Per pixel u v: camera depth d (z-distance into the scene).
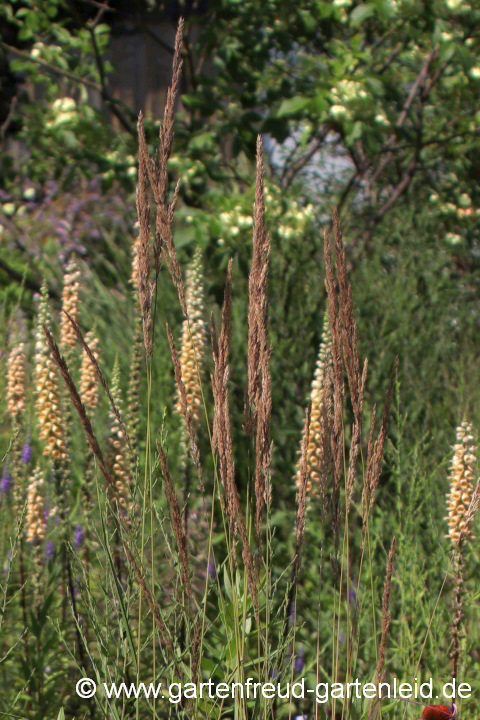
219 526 4.13
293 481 4.96
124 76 10.96
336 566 2.39
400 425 4.14
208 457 4.58
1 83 9.01
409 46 7.72
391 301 6.55
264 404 2.28
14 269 7.24
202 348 4.18
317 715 2.42
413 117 7.69
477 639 3.53
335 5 6.53
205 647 3.19
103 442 4.07
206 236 5.70
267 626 2.36
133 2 7.12
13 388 3.78
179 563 2.53
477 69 7.33
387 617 2.34
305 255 6.32
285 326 5.78
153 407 5.29
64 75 7.18
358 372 2.36
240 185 7.25
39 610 3.47
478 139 8.20
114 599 2.57
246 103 6.71
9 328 4.85
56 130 6.88
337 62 6.45
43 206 9.02
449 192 8.36
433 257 7.84
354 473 2.40
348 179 9.12
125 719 2.57
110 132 6.98
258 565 2.29
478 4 6.52
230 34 6.69
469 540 3.22
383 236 7.89
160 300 5.98
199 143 6.47
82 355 4.11
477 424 4.72
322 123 6.68
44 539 3.61
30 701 3.39
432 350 6.28
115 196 9.15
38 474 3.61
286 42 6.80
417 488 3.87
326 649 3.57
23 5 8.55
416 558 3.67
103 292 6.62
